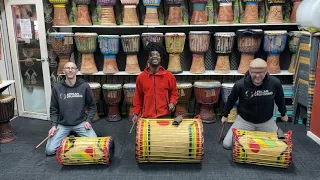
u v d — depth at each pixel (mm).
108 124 3547
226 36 3334
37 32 3564
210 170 2344
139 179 2215
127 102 3578
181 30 3660
